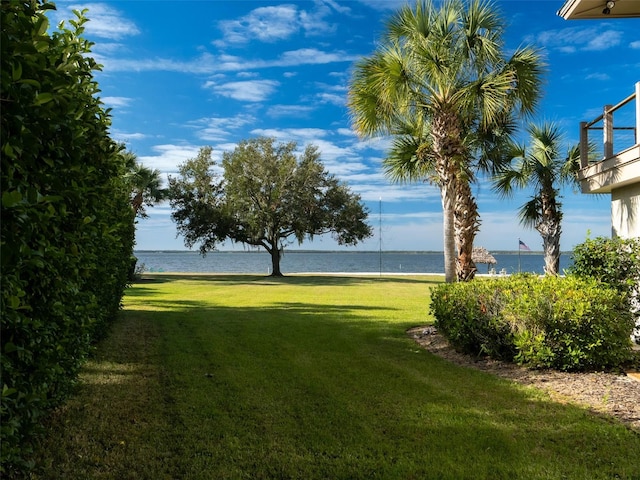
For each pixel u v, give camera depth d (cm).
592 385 476
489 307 595
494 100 770
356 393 463
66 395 376
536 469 300
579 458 315
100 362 582
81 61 310
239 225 3108
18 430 241
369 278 2827
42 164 238
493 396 451
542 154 1533
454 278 845
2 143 183
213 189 3102
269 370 554
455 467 305
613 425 371
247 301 1413
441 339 739
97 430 363
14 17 192
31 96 196
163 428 371
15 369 235
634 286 641
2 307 195
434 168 973
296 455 324
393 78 791
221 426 376
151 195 2780
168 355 629
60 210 251
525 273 759
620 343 526
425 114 914
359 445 340
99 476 292
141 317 993
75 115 287
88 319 368
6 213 175
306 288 1997
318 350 671
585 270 688
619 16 809
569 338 523
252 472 301
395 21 825
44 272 253
